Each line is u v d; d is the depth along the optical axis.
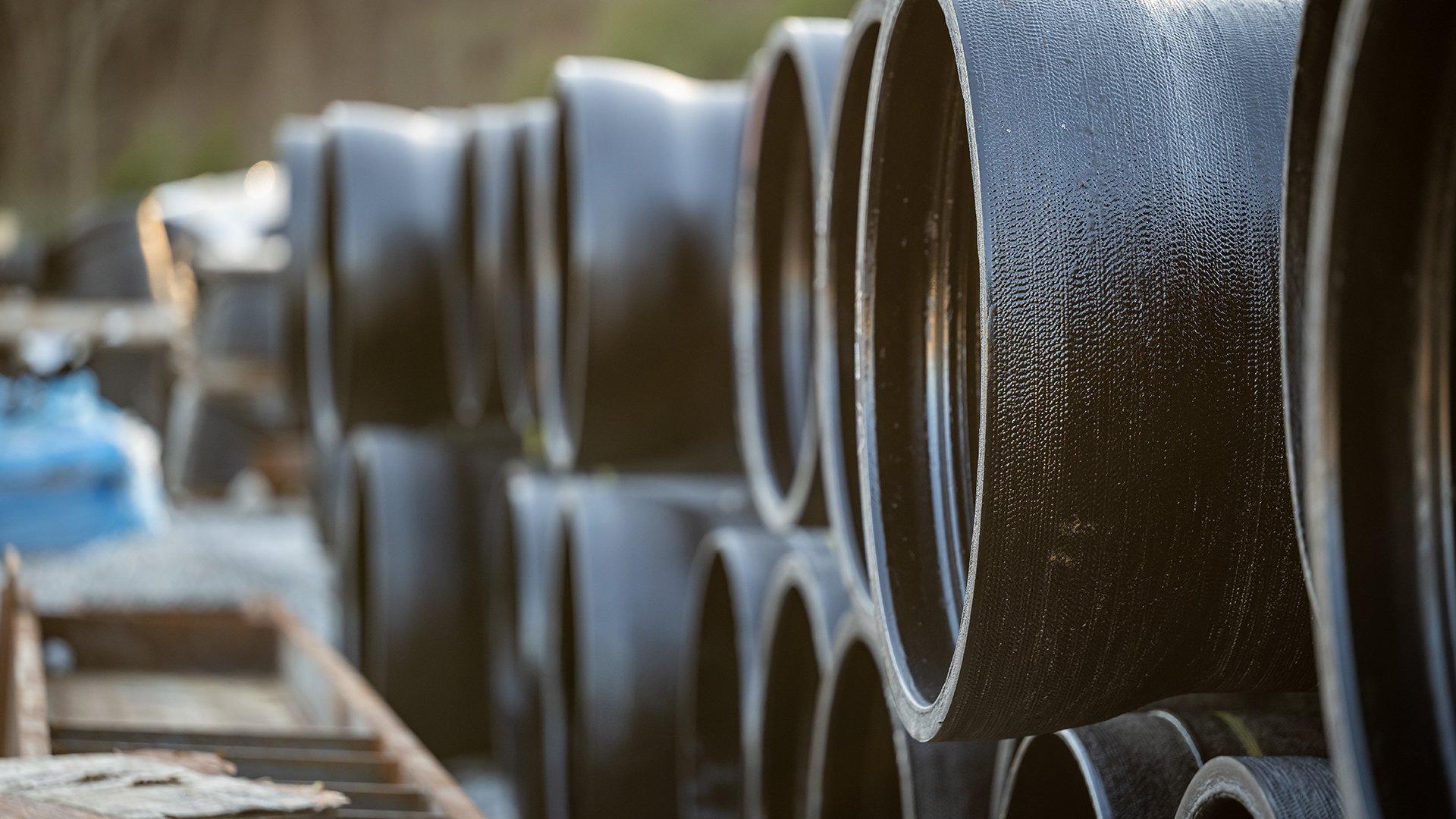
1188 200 1.60
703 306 3.70
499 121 5.29
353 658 5.84
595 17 29.88
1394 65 1.14
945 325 2.08
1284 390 1.26
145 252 13.95
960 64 1.63
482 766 5.44
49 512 8.92
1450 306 1.19
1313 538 1.16
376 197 5.55
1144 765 1.75
